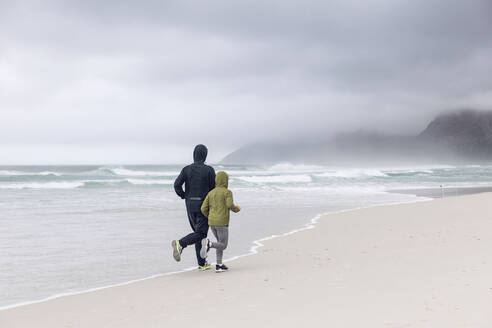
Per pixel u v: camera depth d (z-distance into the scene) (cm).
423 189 2984
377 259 659
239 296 474
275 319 379
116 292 528
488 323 334
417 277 513
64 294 527
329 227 1130
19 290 555
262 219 1338
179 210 1602
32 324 402
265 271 618
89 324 396
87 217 1388
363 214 1406
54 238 991
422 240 840
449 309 376
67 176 4172
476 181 4281
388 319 359
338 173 5259
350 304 412
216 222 629
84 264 721
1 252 826
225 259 750
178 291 518
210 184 652
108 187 3127
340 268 603
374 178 4659
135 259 764
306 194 2489
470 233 894
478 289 438
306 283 518
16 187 2948
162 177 4347
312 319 372
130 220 1319
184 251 851
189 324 379
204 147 664
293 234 1023
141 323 390
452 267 559
